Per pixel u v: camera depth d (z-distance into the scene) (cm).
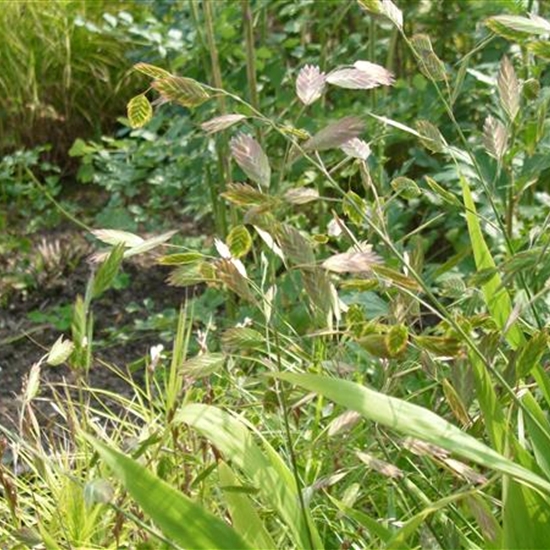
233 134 101
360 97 116
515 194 76
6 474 63
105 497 43
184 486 56
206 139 105
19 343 106
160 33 115
